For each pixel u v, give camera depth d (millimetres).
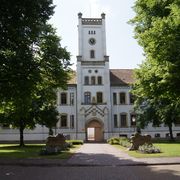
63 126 72375
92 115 71875
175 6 20703
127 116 74125
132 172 18188
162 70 22484
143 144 34031
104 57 74062
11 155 29609
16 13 25328
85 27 74875
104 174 17594
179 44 20656
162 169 19266
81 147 45500
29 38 28000
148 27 27500
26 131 72062
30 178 16453
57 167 21156
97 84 73375
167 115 54094
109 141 59875
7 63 28250
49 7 28094
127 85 74688
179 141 60281
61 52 36094
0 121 46656
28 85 30078
